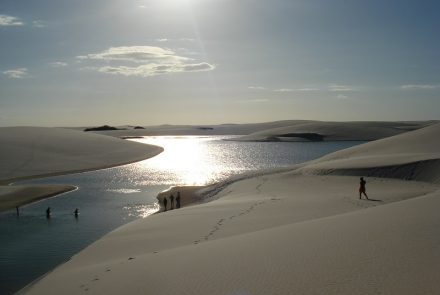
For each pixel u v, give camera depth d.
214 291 9.91
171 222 23.23
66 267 17.06
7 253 22.75
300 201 26.77
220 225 21.08
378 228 12.59
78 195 42.84
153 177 57.75
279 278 9.93
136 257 15.80
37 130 104.19
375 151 48.41
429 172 34.47
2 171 62.72
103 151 89.19
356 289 8.59
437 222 12.30
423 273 8.85
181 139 198.62
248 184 39.66
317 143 152.62
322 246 11.79
